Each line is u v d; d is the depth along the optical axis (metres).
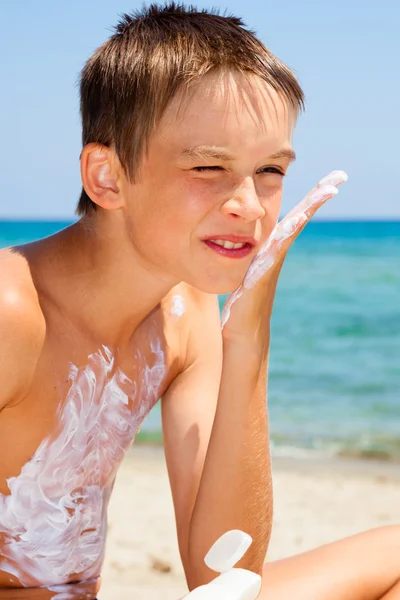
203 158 1.92
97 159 2.05
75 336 2.08
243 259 2.01
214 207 1.94
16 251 2.09
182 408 2.45
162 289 2.14
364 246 39.66
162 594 3.68
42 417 2.05
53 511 2.13
